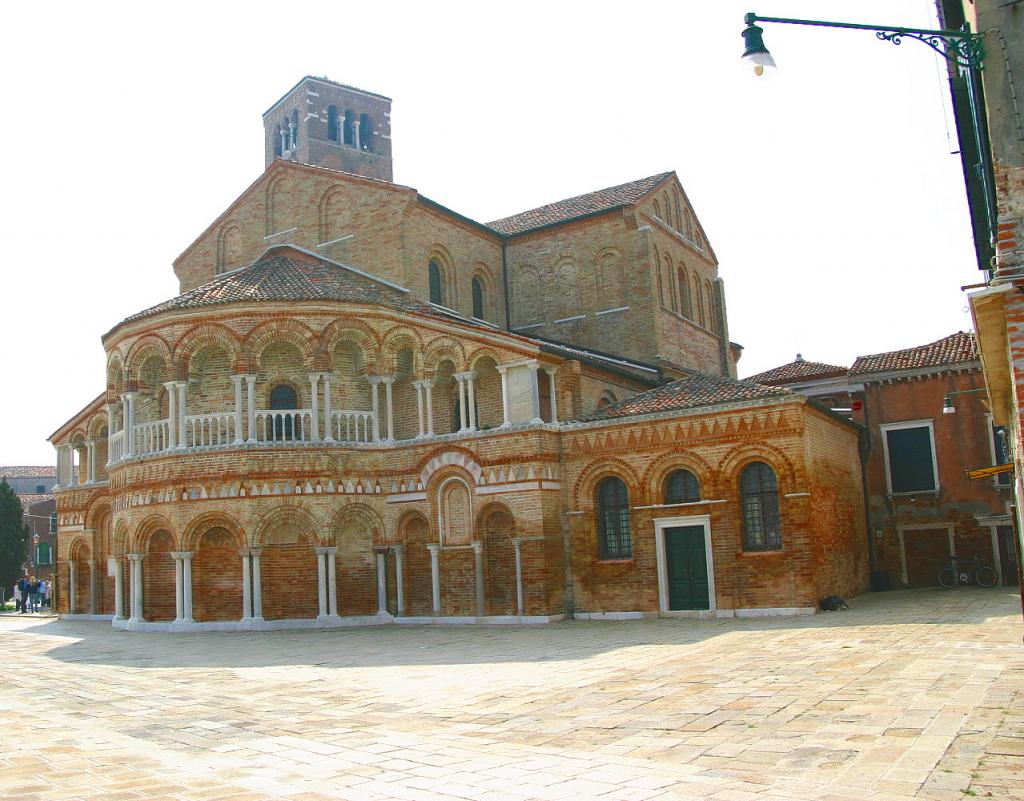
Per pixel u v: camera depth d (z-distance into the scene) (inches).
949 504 1654.8
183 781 430.6
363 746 506.0
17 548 2999.5
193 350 1390.3
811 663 739.4
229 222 1849.2
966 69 550.3
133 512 1405.0
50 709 663.8
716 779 405.7
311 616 1350.9
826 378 1822.1
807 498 1206.9
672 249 2041.1
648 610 1286.9
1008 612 1058.7
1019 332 456.8
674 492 1304.1
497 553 1357.0
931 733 468.4
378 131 2425.0
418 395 1434.5
